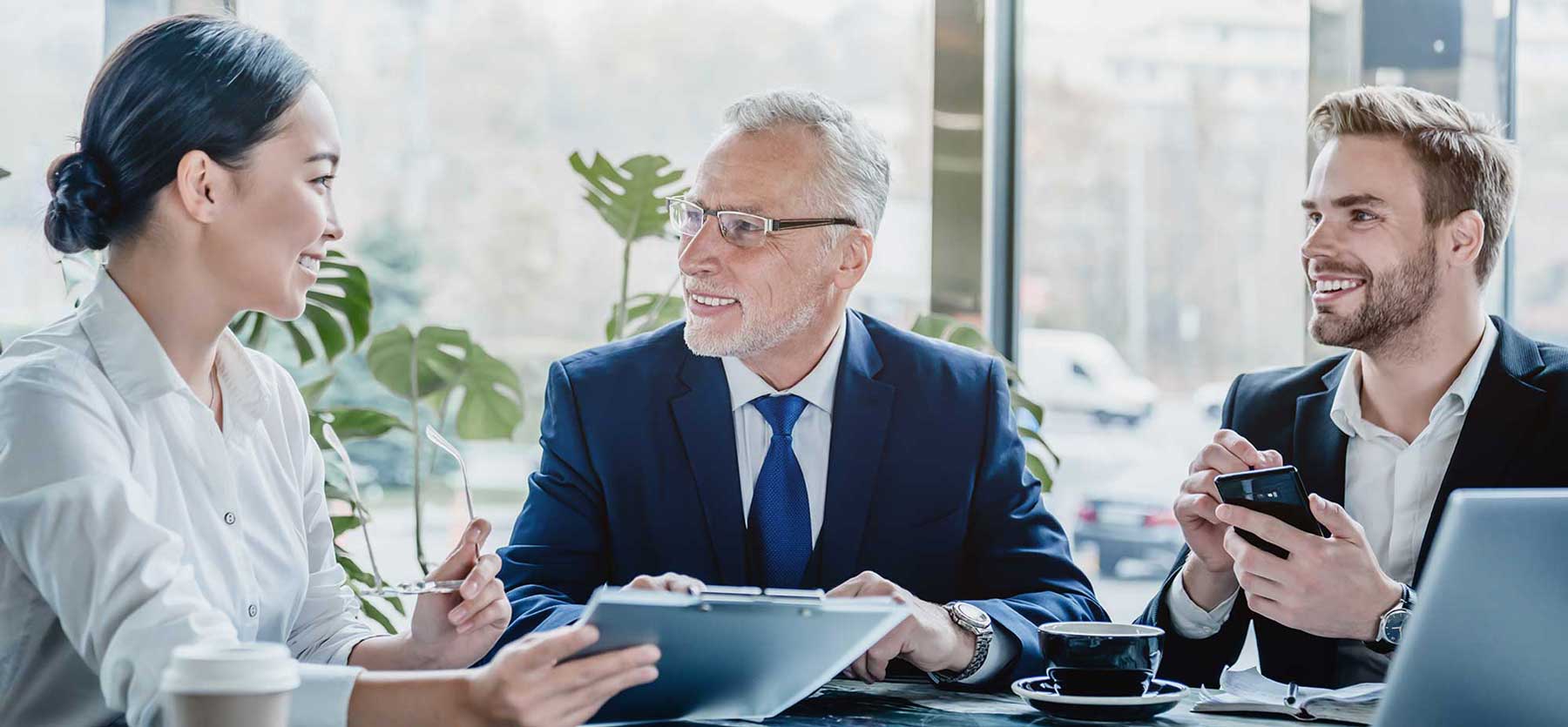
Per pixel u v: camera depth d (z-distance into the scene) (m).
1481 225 1.89
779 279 1.82
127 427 1.42
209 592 1.48
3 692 1.38
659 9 3.00
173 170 1.42
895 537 1.88
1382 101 1.94
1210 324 2.98
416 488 2.59
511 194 3.01
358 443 2.94
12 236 2.78
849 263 1.89
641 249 2.95
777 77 3.02
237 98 1.43
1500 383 1.89
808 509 1.88
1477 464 1.86
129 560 1.29
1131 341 3.02
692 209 1.85
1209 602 1.84
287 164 1.48
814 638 1.25
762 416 1.91
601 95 3.01
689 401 1.90
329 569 1.76
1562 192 2.72
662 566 1.88
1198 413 3.00
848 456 1.88
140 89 1.42
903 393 1.94
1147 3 2.98
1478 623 1.06
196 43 1.44
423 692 1.22
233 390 1.59
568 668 1.19
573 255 3.00
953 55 3.03
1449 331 1.92
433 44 3.00
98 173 1.42
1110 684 1.42
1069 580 1.87
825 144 1.84
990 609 1.65
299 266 1.52
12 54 2.79
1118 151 3.01
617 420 1.91
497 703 1.19
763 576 1.86
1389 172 1.90
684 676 1.28
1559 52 2.72
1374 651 1.79
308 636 1.69
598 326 3.00
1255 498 1.60
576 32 3.01
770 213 1.81
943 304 3.06
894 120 3.05
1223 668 1.92
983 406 1.96
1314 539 1.58
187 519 1.47
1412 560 1.92
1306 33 2.88
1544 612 1.05
